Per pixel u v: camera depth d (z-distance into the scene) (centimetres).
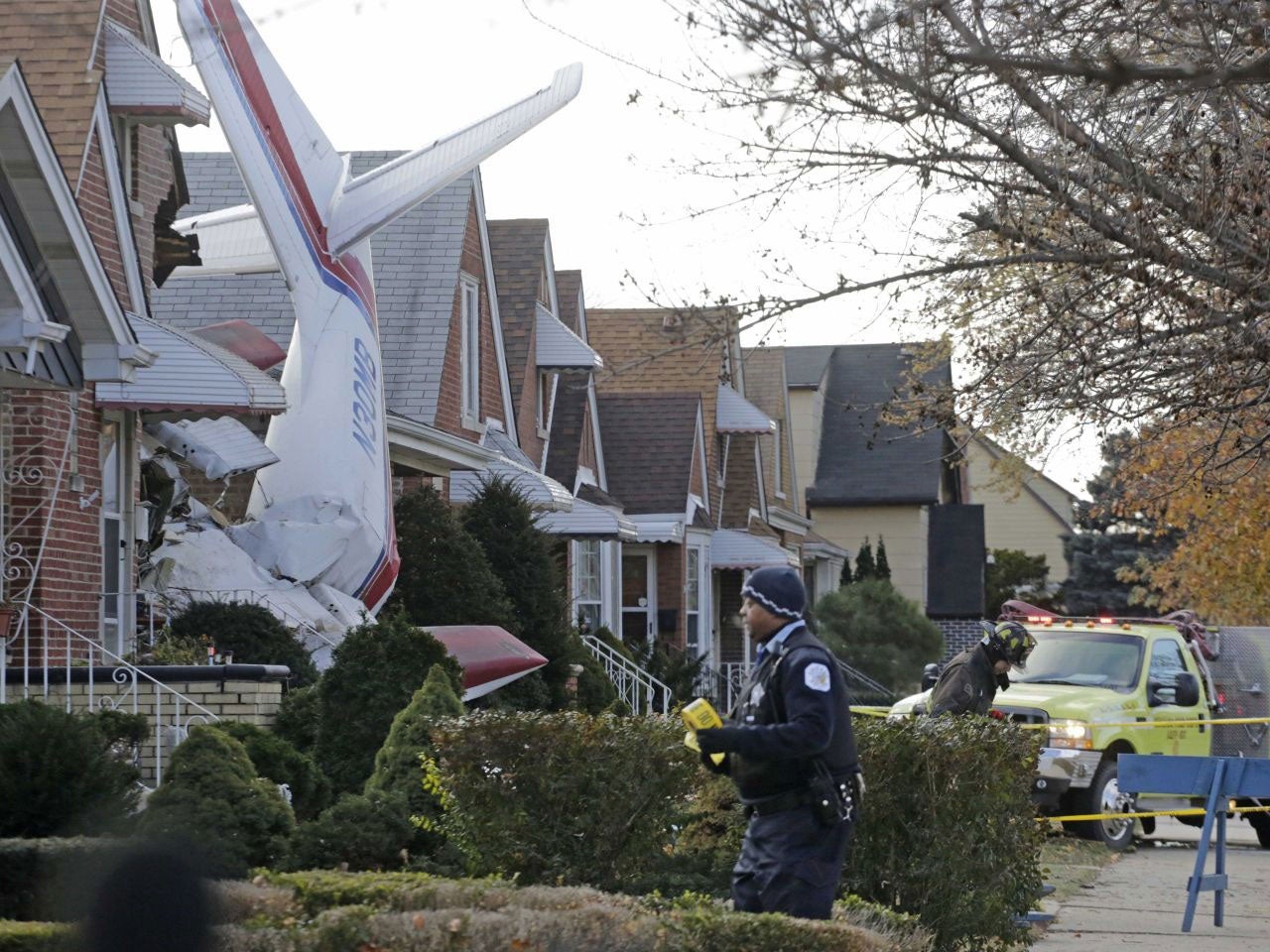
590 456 12512
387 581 7200
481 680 5984
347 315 7125
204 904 1557
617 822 3136
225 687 5309
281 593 6706
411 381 9344
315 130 7169
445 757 3136
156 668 5328
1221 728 7825
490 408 10600
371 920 2316
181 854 1559
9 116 4681
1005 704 6800
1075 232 3881
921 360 5016
